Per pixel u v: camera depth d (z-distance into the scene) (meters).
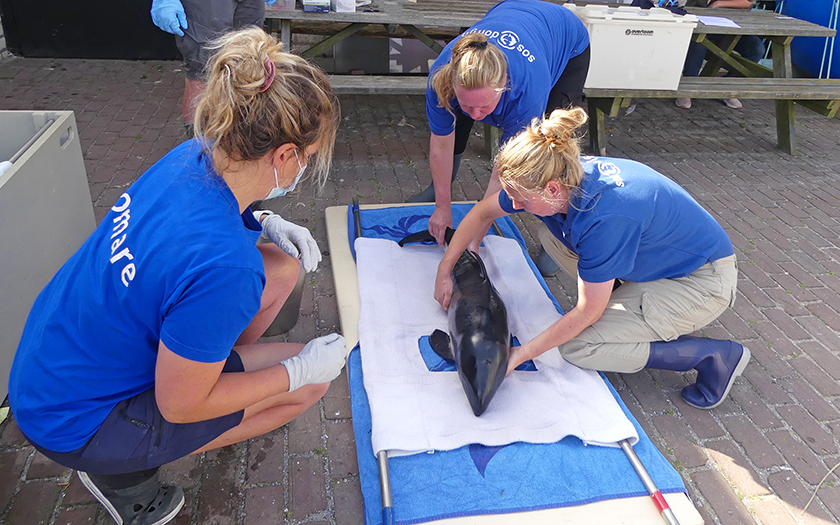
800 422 2.55
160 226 1.30
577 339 2.53
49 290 1.53
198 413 1.46
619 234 2.00
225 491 2.06
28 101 4.98
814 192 4.64
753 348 2.95
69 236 2.73
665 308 2.41
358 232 3.39
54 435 1.44
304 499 2.06
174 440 1.57
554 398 2.41
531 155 1.83
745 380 2.76
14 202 2.24
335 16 4.18
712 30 4.86
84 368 1.41
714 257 2.40
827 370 2.85
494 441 2.21
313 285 3.12
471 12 4.70
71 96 5.16
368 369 2.44
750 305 3.27
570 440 2.28
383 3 4.77
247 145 1.22
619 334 2.45
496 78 2.17
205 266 1.24
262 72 1.18
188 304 1.25
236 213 1.36
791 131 5.24
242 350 1.90
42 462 2.11
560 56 3.05
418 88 4.37
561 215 2.12
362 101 5.64
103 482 1.66
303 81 1.25
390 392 2.35
